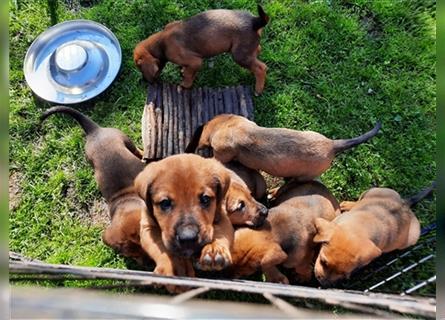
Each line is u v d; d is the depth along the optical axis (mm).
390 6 1316
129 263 1062
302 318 522
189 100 1171
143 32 1331
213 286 642
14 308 474
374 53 1267
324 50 1279
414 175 1109
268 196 1084
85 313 480
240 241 907
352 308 699
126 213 968
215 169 820
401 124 1172
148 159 1092
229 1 1352
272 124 1197
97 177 1041
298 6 1334
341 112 1199
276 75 1253
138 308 460
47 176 1189
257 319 472
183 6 1358
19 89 1277
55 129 1231
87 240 1108
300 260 924
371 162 1127
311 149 962
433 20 1290
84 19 1341
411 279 938
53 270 705
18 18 1366
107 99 1253
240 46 1133
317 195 954
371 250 832
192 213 781
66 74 1229
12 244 1113
